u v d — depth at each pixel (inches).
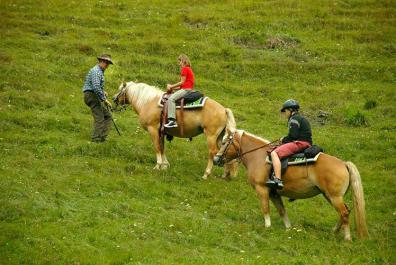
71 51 1101.7
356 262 517.0
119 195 631.2
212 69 1086.4
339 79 1084.5
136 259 504.7
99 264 492.4
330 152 808.3
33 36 1143.6
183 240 547.2
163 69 1073.5
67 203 596.7
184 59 701.3
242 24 1286.9
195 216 597.3
